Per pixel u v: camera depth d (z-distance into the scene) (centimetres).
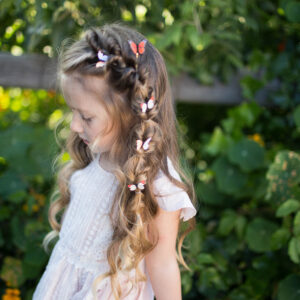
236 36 175
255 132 206
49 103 232
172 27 169
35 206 178
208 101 200
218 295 173
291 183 156
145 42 101
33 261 161
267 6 192
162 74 103
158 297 103
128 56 93
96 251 106
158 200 99
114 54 92
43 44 178
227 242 175
